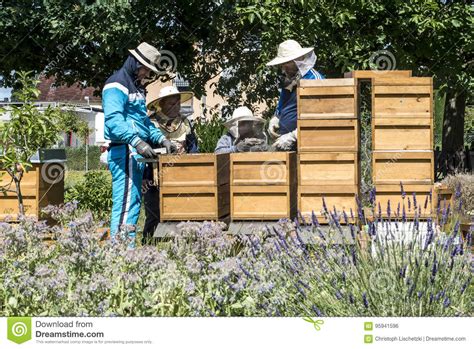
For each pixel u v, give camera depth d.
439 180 16.02
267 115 13.70
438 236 5.09
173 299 4.51
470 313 4.48
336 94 6.61
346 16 11.70
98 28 12.65
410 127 6.67
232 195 6.70
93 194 11.98
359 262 4.74
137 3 12.66
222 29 13.22
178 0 12.76
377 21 12.60
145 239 7.19
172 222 6.83
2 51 14.05
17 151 7.79
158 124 8.27
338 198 6.62
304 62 7.47
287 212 6.64
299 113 6.66
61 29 12.72
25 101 8.11
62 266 4.94
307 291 4.71
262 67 11.80
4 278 4.71
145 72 7.40
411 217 6.60
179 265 5.04
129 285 4.52
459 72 12.96
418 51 12.88
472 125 29.03
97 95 15.65
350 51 11.98
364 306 4.45
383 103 6.69
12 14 12.95
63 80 15.12
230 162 6.70
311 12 11.49
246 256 5.51
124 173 7.13
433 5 12.24
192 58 14.09
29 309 4.41
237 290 4.50
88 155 34.16
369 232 4.93
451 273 4.61
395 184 6.67
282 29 11.62
